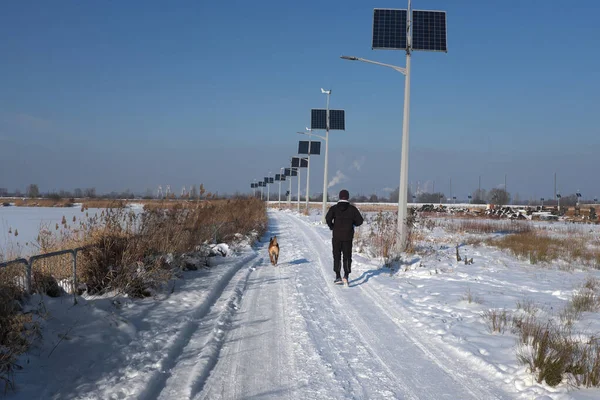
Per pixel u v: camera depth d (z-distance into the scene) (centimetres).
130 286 795
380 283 1067
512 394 463
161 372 504
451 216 4994
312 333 670
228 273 1140
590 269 1468
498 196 8925
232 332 678
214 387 475
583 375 479
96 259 788
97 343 552
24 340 482
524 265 1499
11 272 561
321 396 454
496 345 605
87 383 453
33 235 1825
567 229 3228
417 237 2017
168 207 1388
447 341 626
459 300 876
